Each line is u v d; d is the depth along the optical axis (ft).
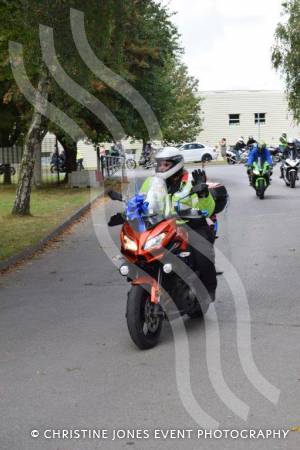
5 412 18.06
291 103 118.32
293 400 18.17
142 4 82.33
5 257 41.70
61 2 51.31
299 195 77.82
